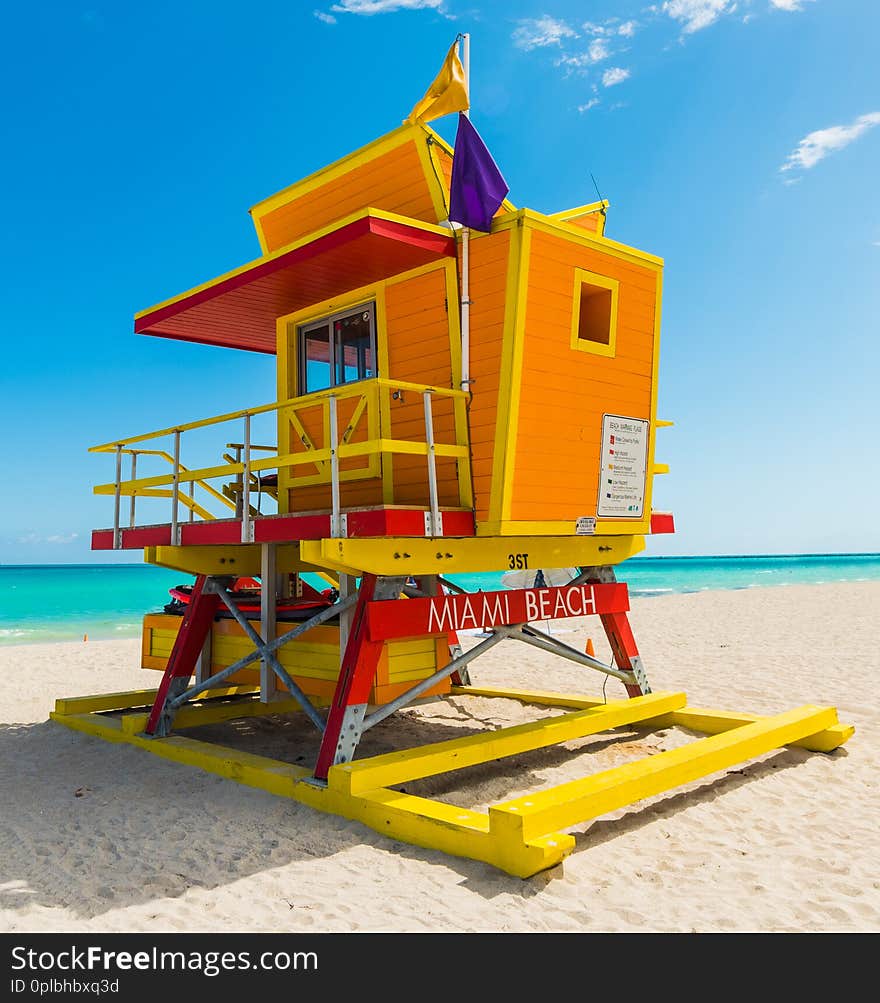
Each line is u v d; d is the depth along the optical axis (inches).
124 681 534.3
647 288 305.1
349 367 311.0
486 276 261.6
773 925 165.3
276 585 316.5
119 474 336.2
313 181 319.3
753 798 252.2
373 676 253.9
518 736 274.2
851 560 6569.9
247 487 275.7
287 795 247.8
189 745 297.1
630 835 220.4
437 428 275.4
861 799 250.5
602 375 287.6
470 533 261.4
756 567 4256.9
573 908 171.9
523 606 293.6
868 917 169.0
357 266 276.7
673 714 341.4
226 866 196.2
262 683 293.6
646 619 936.3
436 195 280.7
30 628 1180.5
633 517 303.4
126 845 211.0
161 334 355.6
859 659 547.5
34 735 349.7
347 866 195.2
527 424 259.6
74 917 168.2
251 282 287.3
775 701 405.1
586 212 309.9
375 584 255.3
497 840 191.3
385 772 236.4
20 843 213.9
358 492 306.0
